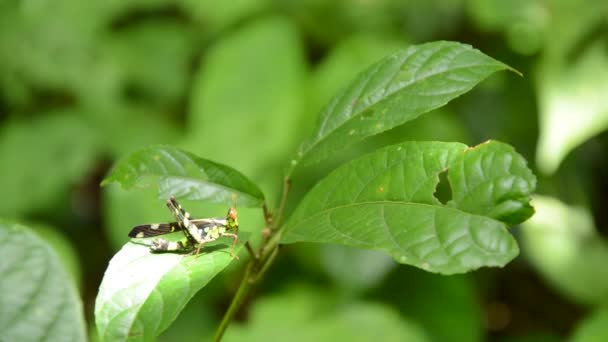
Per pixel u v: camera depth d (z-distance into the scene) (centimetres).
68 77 93
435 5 88
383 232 44
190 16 99
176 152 47
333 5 90
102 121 93
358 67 80
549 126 76
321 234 44
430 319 76
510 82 88
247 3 93
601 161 86
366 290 77
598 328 67
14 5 94
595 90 74
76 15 95
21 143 92
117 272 45
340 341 69
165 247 46
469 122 89
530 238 80
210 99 82
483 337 77
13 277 42
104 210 94
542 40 84
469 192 43
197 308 80
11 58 92
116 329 44
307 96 80
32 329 41
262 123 79
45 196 89
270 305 75
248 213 71
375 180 45
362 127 47
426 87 46
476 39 90
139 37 97
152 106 96
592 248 78
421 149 45
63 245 79
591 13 75
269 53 82
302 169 77
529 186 43
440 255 43
